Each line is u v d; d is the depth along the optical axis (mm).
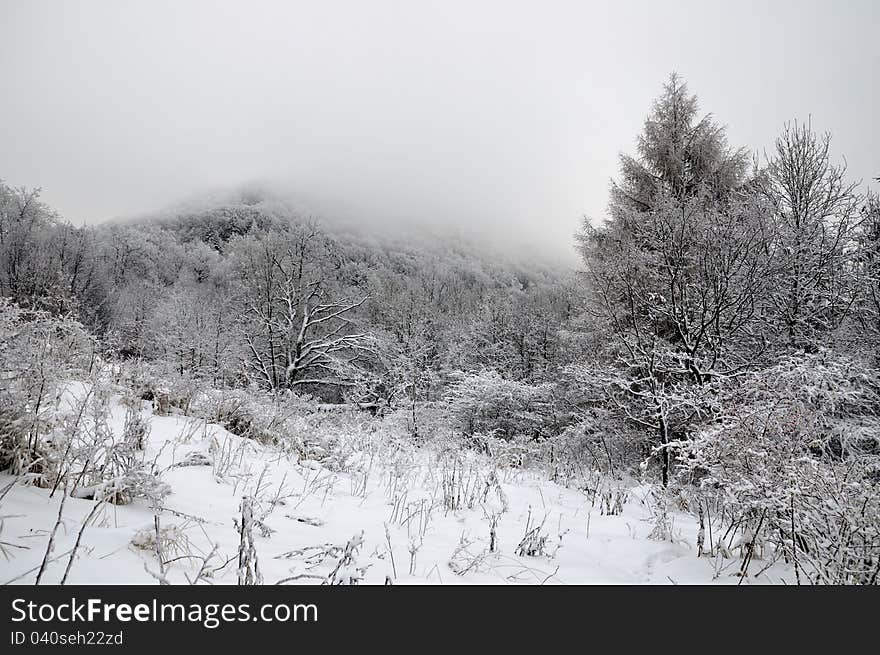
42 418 3312
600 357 12797
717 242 10234
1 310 4055
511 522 4820
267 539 3314
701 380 9562
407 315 30375
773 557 3766
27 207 23219
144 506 3332
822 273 10453
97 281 24031
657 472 9812
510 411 15922
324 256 28000
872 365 9227
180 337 21125
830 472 3604
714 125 14312
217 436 5871
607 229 14555
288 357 24266
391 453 6988
